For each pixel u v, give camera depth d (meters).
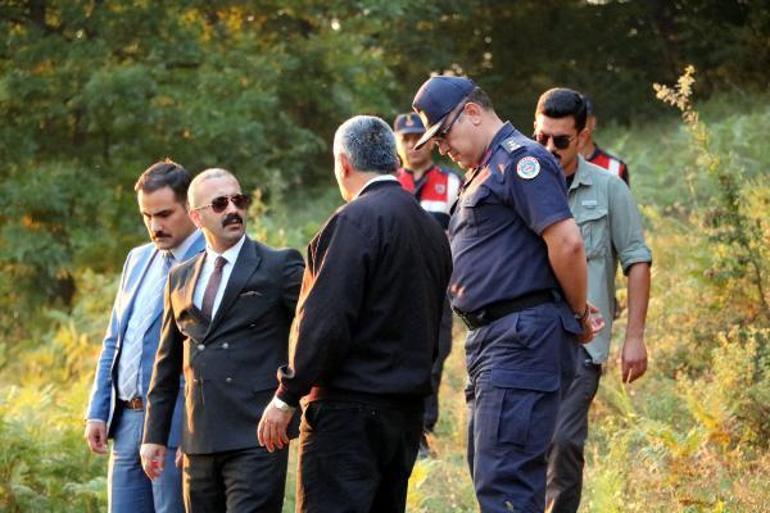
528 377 11.00
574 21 56.50
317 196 45.84
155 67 40.09
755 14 50.47
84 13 40.25
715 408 15.91
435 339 10.87
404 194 10.74
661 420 17.53
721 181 18.41
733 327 17.61
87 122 40.38
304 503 10.62
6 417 18.52
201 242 13.18
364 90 45.06
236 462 11.86
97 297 35.75
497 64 57.66
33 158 40.47
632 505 14.16
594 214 13.59
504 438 11.00
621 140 38.44
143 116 39.34
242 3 44.66
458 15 54.41
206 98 40.25
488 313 11.18
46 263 38.78
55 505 17.36
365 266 10.30
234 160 41.31
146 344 13.21
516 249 11.09
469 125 11.31
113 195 39.75
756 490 14.15
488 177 11.16
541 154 11.01
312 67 44.59
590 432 18.50
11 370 33.31
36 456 17.61
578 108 13.34
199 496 12.10
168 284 12.50
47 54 39.78
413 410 10.78
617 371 19.88
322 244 10.41
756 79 49.69
